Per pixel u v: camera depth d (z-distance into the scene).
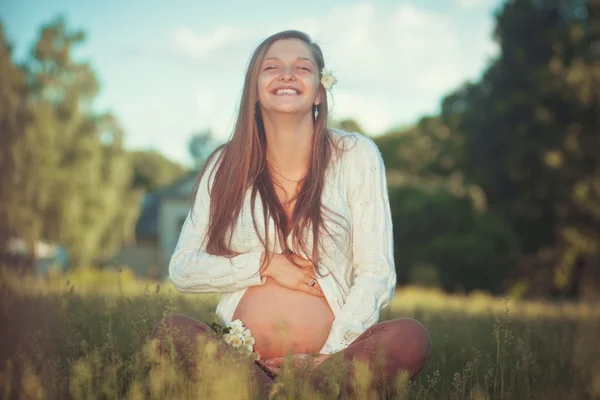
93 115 36.19
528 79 30.66
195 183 3.51
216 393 2.32
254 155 3.39
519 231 31.19
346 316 3.12
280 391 2.48
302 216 3.25
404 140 52.12
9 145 24.11
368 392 2.62
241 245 3.29
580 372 3.61
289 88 3.32
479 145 31.94
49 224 33.44
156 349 2.71
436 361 3.75
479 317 6.40
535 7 31.06
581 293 26.48
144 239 47.91
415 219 29.83
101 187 35.12
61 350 3.20
